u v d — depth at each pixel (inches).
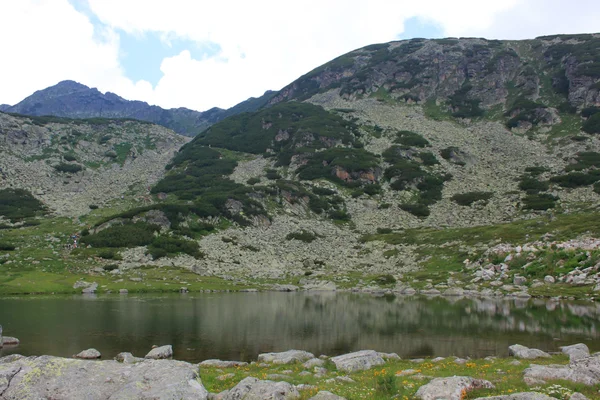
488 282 3316.9
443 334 1743.4
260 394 706.2
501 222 5354.3
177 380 735.7
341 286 3902.6
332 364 1136.2
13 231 5359.3
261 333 1813.5
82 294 3361.2
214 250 5068.9
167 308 2566.4
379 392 785.6
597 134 7588.6
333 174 7598.4
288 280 4293.8
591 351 1315.2
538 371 879.7
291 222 6097.4
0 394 691.4
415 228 5718.5
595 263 2906.0
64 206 6968.5
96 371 770.8
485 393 745.0
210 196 6456.7
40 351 1454.2
